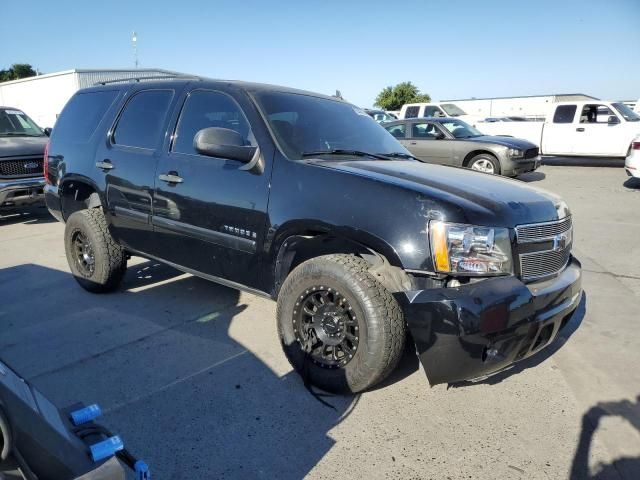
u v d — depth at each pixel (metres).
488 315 2.57
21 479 1.24
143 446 2.61
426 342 2.65
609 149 14.93
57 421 1.62
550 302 2.87
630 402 3.07
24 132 9.05
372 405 3.00
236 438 2.68
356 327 2.87
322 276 2.96
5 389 1.41
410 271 2.72
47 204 5.26
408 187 2.85
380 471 2.45
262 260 3.35
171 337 3.88
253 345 3.75
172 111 4.06
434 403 3.03
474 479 2.41
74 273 4.88
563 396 3.14
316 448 2.62
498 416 2.92
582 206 9.47
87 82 26.80
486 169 11.95
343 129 3.96
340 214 2.94
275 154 3.34
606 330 4.09
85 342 3.78
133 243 4.34
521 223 2.84
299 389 3.16
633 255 6.25
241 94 3.68
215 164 3.62
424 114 18.75
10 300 4.68
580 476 2.44
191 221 3.74
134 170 4.17
